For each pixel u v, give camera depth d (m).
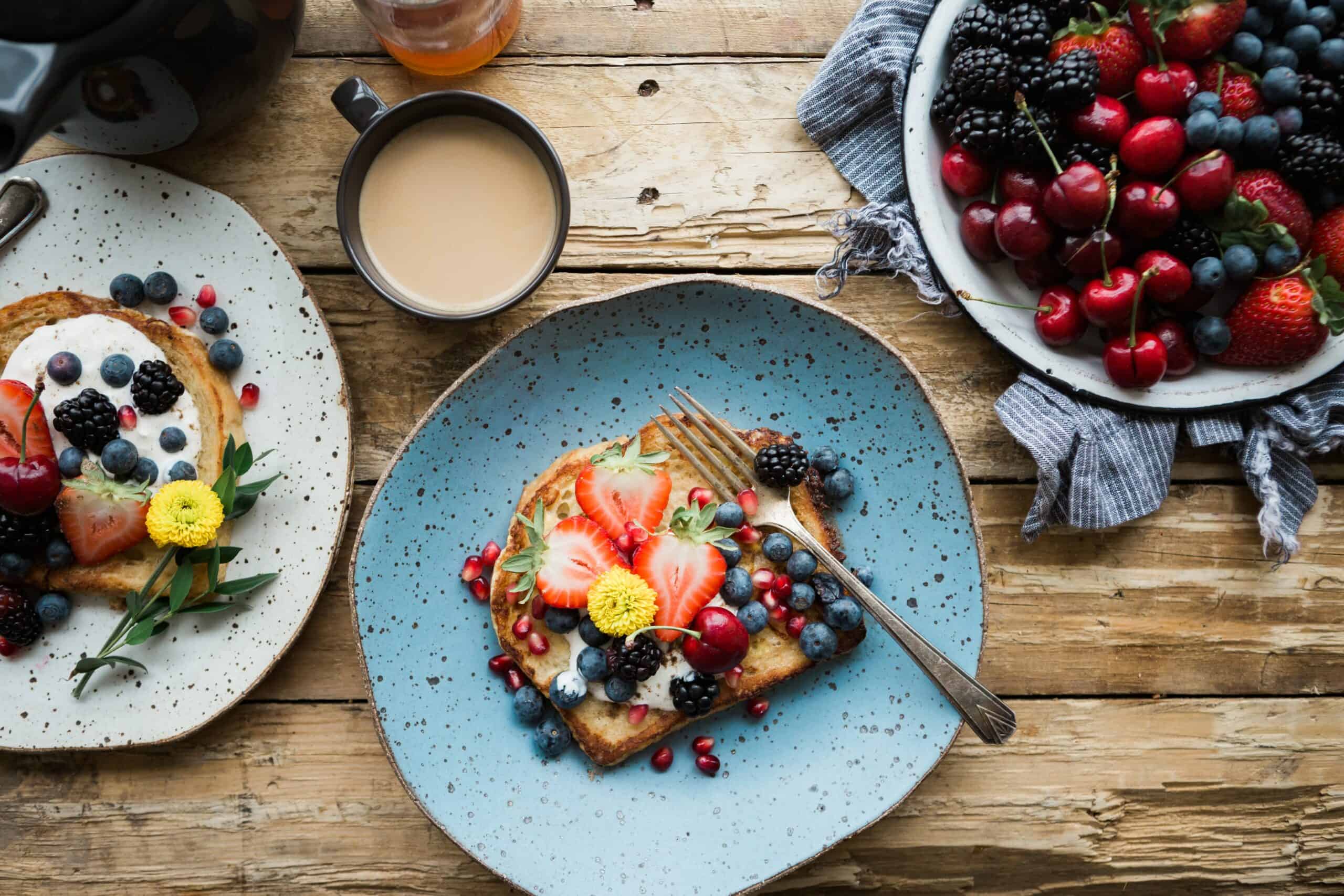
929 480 0.68
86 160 0.69
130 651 0.68
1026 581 0.72
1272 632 0.72
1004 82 0.65
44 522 0.67
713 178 0.72
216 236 0.69
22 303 0.69
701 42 0.72
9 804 0.71
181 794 0.71
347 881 0.71
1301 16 0.66
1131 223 0.67
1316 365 0.68
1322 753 0.72
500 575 0.67
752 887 0.67
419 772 0.67
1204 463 0.72
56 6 0.58
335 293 0.71
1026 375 0.70
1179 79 0.66
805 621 0.67
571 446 0.70
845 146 0.71
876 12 0.70
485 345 0.71
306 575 0.68
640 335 0.69
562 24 0.72
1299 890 0.72
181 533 0.65
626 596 0.64
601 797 0.68
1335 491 0.72
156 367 0.68
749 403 0.70
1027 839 0.71
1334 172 0.65
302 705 0.71
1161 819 0.72
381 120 0.66
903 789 0.67
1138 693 0.72
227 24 0.62
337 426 0.68
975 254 0.69
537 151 0.67
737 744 0.69
